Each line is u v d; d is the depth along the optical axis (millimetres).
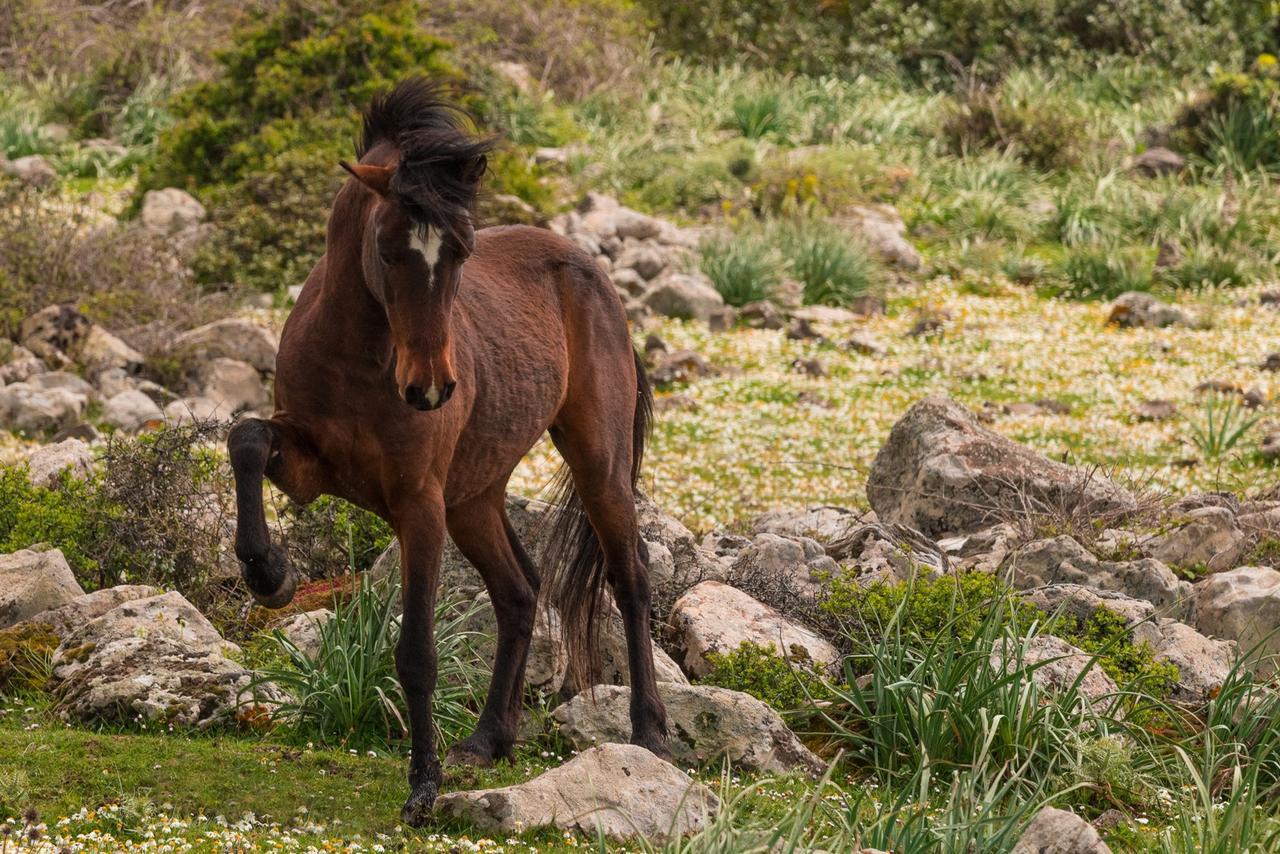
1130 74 99688
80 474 35719
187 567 30000
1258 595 28578
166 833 18500
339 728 23484
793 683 25266
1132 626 26109
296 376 19516
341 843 18516
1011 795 21984
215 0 99375
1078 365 57094
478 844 18547
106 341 51156
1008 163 80875
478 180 18625
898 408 52000
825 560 29719
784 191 75375
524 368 21891
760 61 103688
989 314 64438
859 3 108438
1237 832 19109
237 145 70562
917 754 22828
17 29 95562
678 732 23000
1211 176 81875
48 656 25750
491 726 22625
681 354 56125
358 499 20250
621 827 19453
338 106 72000
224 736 23078
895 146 86438
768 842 16875
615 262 67625
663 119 89500
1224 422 46875
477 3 93688
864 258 67812
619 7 100062
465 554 23250
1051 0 105062
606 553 23891
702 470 45875
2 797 19328
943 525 34812
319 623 25188
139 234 60406
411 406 18062
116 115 87500
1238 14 102875
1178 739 24281
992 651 24859
